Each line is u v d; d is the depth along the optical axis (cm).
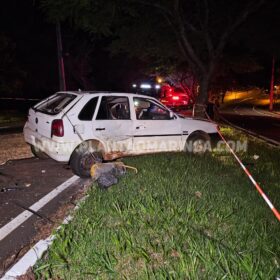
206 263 324
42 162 742
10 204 497
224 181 592
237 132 1354
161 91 2738
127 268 324
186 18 1105
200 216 426
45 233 405
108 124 648
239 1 1034
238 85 4294
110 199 478
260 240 376
